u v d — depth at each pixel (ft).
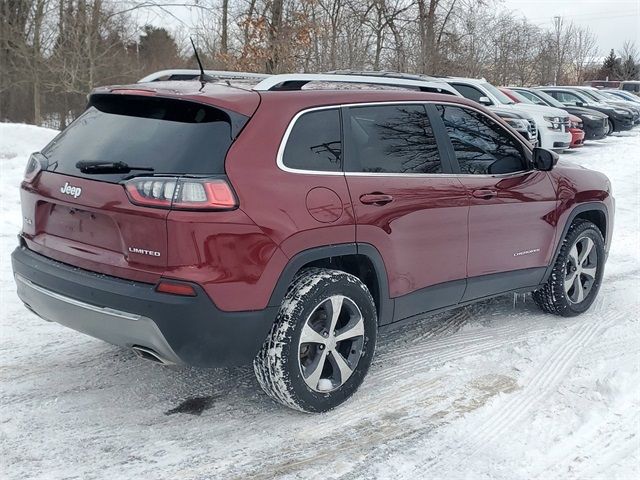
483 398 13.48
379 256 13.20
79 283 11.60
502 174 16.35
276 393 12.16
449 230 14.60
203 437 11.85
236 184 11.21
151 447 11.48
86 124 13.07
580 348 16.16
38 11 77.10
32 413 12.48
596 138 68.33
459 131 15.52
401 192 13.58
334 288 12.34
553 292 18.03
